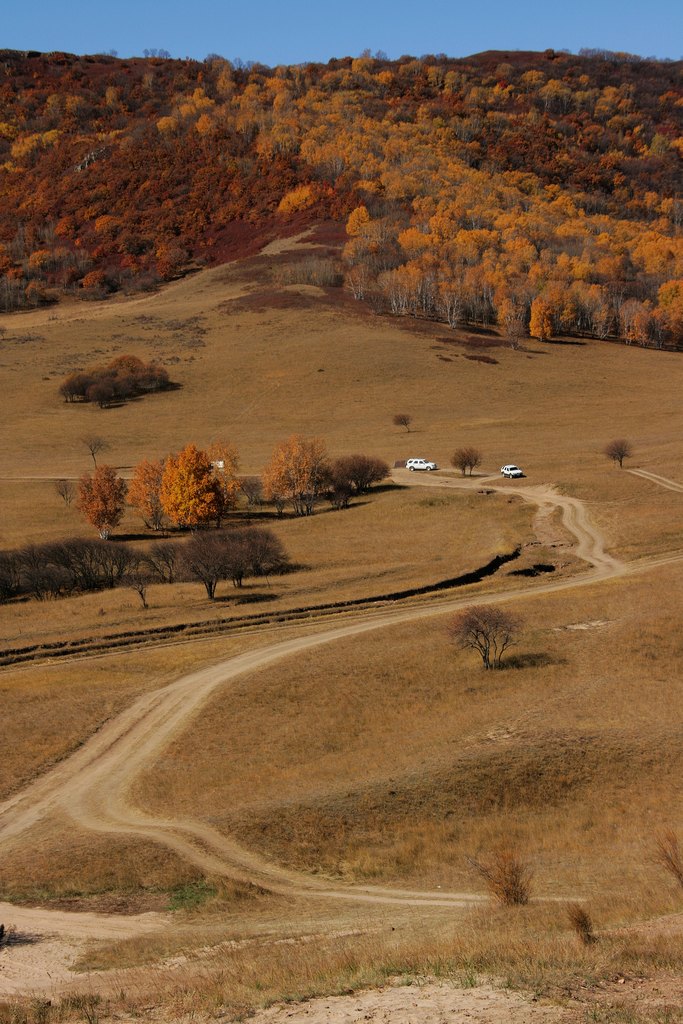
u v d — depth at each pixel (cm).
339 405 15812
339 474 11206
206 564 7506
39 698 5378
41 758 4500
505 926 2017
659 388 16512
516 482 11275
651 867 2788
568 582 7475
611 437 13312
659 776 3725
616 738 4031
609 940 1728
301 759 4303
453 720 4559
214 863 3216
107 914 2788
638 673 5034
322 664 5594
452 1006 1447
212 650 6206
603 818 3456
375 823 3494
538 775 3778
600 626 6044
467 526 9675
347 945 2100
